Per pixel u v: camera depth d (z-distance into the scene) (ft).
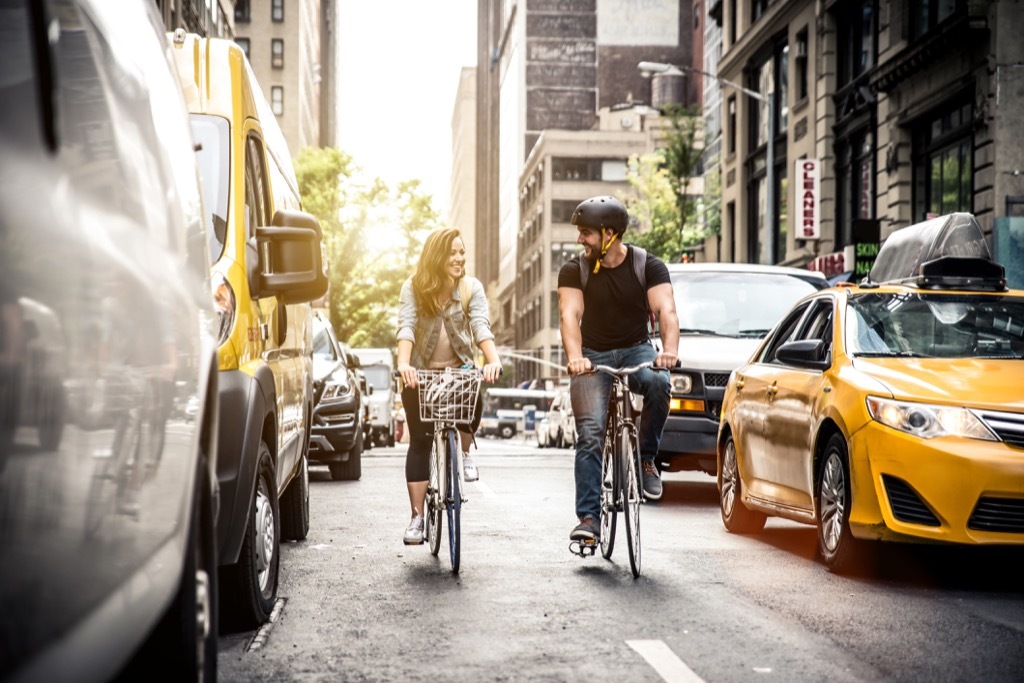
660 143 332.80
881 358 29.71
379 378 126.11
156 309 10.21
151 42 11.76
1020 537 25.61
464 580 27.25
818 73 129.08
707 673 18.52
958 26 89.81
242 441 20.30
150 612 9.84
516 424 197.77
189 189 12.91
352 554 31.55
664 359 27.96
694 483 58.65
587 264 28.94
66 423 7.76
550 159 336.29
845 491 27.61
